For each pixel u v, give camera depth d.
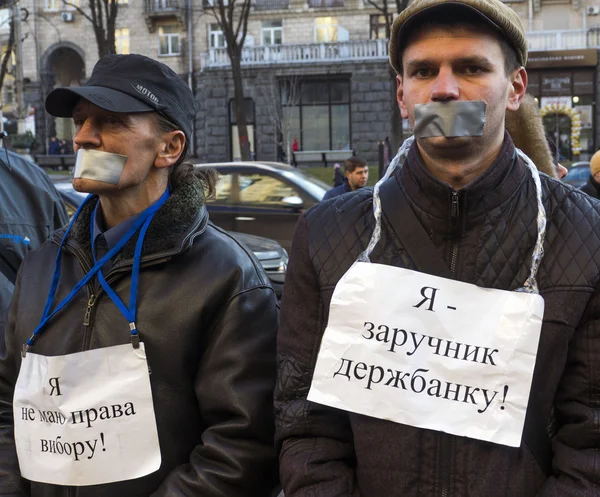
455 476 1.41
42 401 1.70
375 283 1.49
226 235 1.87
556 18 25.91
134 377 1.67
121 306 1.70
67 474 1.66
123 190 1.74
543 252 1.44
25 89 28.97
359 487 1.48
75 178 1.70
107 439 1.66
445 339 1.44
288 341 1.58
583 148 25.53
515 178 1.47
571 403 1.42
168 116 1.77
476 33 1.39
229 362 1.71
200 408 1.74
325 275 1.54
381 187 1.57
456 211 1.45
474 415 1.41
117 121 1.72
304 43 26.41
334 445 1.52
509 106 1.51
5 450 1.81
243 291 1.75
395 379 1.45
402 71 1.52
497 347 1.42
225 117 26.81
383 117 25.94
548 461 1.44
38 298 1.81
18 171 2.54
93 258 1.79
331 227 1.57
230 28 19.83
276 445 1.61
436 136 1.39
